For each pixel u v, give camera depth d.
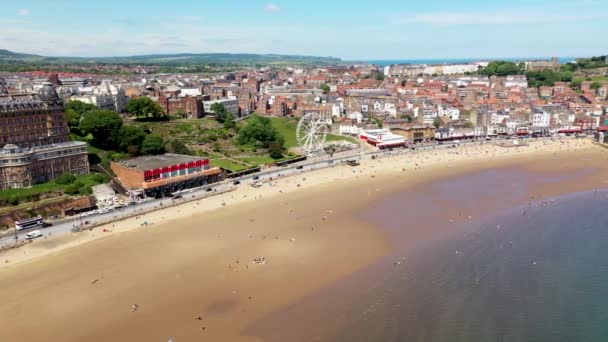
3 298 109.56
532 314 100.00
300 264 124.25
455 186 197.12
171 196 187.25
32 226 151.75
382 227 150.12
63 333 96.25
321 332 94.50
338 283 113.50
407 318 98.62
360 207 170.62
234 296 108.88
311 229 149.50
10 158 171.75
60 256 131.75
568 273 117.19
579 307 102.25
